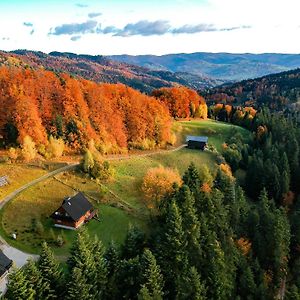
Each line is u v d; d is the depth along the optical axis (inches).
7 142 4220.0
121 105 5359.3
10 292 1947.6
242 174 5290.4
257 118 7076.8
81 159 4180.6
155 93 7652.6
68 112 4665.4
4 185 3479.3
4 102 4343.0
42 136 4303.6
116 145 4990.2
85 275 2180.1
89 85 5310.0
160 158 5098.4
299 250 3503.9
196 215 2837.1
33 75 4793.3
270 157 5295.3
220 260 2625.5
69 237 2999.5
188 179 3462.1
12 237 2861.7
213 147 5836.6
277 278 3122.5
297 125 7337.6
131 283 2315.5
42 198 3417.8
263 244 3257.9
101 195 3698.3
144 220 3420.3
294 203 4766.2
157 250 2564.0
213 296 2514.8
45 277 2114.9
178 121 7032.5
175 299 2352.4
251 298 2706.7
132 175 4343.0
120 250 2706.7
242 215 3511.3
